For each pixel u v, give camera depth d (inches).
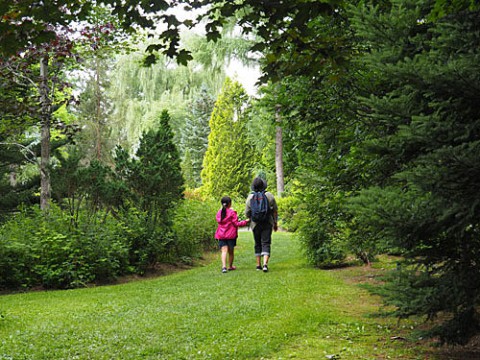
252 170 1514.5
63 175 440.1
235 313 250.1
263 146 1327.5
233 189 1471.5
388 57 182.4
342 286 325.7
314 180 317.1
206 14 168.9
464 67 148.5
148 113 1457.9
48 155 526.9
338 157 291.6
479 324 170.2
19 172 829.8
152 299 307.1
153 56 178.2
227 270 442.6
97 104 1332.4
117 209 490.3
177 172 503.2
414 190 165.8
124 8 162.6
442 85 156.6
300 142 323.0
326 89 264.4
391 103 173.5
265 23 172.4
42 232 408.8
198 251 573.3
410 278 172.9
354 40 254.7
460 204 148.4
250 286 335.6
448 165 147.6
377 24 190.2
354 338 207.9
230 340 201.3
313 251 420.2
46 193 522.6
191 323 231.5
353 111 263.3
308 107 286.2
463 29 169.5
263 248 414.3
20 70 475.2
